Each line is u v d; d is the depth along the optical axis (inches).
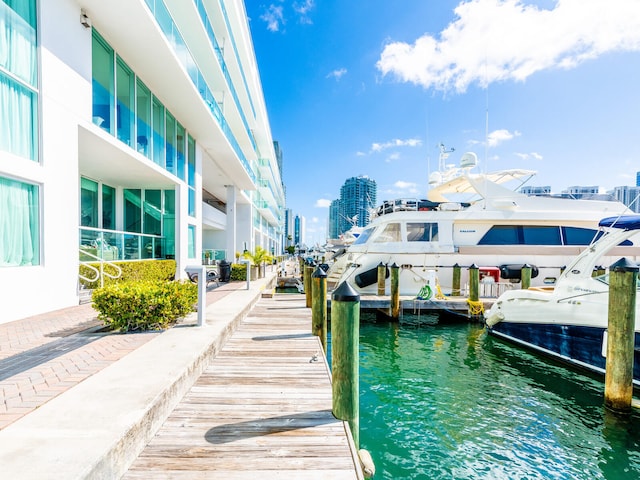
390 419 194.7
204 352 166.1
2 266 210.8
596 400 218.4
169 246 505.4
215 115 518.3
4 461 74.4
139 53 344.8
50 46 245.8
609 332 199.9
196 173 573.3
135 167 397.4
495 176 568.1
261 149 1387.8
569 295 273.3
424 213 518.0
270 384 152.9
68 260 260.1
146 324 199.9
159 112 437.1
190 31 486.0
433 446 170.4
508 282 498.3
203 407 128.7
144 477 88.7
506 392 229.8
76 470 72.1
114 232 367.6
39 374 126.7
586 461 160.9
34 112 235.6
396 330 390.6
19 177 219.8
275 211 1808.6
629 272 191.8
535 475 151.3
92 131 292.2
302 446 105.0
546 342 294.4
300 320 299.1
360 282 508.4
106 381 121.2
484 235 521.3
